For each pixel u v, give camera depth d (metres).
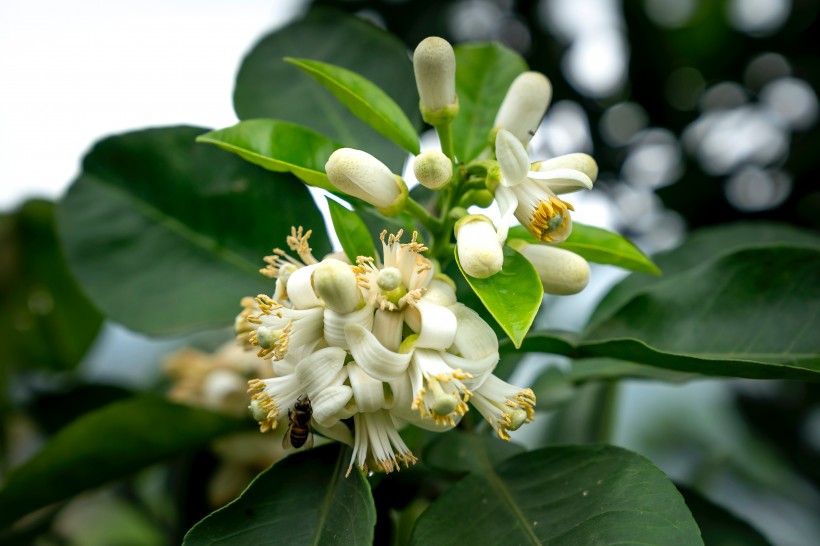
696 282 0.52
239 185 0.54
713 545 0.53
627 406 0.77
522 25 0.69
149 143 0.54
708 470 0.68
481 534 0.47
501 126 0.50
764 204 0.68
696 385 0.77
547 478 0.48
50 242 0.68
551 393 0.57
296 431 0.48
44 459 0.53
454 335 0.46
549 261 0.48
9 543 0.58
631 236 0.70
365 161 0.47
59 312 0.70
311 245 0.53
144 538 0.75
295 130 0.50
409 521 0.57
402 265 0.46
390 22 0.71
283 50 0.56
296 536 0.46
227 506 0.47
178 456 0.55
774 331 0.51
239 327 0.48
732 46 0.68
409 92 0.55
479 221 0.46
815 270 0.51
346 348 0.46
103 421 0.52
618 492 0.47
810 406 0.70
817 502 0.70
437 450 0.51
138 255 0.54
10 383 0.69
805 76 0.67
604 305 0.56
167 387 0.70
